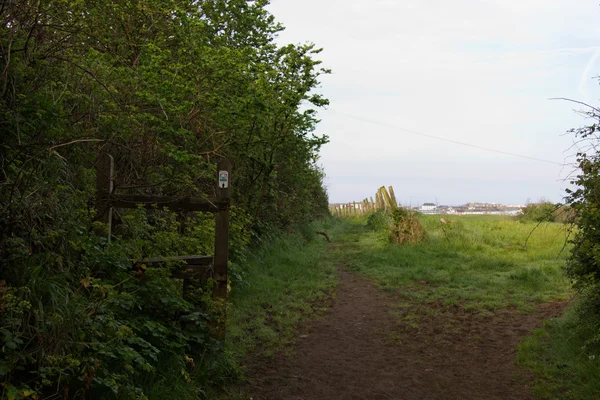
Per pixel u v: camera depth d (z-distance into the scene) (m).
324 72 10.55
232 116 8.38
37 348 3.14
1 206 3.40
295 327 6.98
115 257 4.56
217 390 4.73
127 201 5.20
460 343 6.42
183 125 8.01
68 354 3.21
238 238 8.88
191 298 5.25
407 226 14.86
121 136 5.66
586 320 5.98
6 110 3.62
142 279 4.81
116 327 3.79
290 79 10.66
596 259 5.54
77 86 4.93
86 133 4.88
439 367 5.65
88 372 3.22
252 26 11.98
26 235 3.59
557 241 14.59
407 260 12.09
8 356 2.98
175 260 5.04
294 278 9.88
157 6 8.38
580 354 5.46
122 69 6.63
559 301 8.19
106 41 7.45
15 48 3.78
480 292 8.95
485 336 6.65
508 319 7.38
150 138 6.88
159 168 7.10
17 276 3.35
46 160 3.92
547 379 5.17
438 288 9.33
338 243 17.48
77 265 4.15
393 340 6.57
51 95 4.27
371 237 18.20
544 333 6.46
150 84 7.31
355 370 5.54
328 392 4.93
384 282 9.98
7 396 2.76
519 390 4.99
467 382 5.23
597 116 5.47
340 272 11.39
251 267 9.55
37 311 3.20
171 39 9.17
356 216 37.41
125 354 3.59
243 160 10.65
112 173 5.38
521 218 23.17
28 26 3.93
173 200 5.27
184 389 4.16
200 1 10.94
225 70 8.03
